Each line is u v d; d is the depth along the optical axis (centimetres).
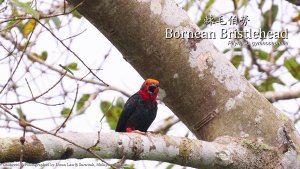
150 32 1050
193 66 1054
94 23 1064
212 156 952
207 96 1053
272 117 1035
